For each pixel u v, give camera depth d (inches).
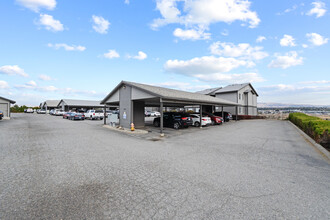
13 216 100.0
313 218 100.8
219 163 205.8
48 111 1953.7
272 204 115.6
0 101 1013.8
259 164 203.0
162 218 99.9
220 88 1352.1
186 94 625.6
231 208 110.5
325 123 345.7
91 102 1784.0
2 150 261.9
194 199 121.8
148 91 455.2
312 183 150.2
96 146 296.4
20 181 150.2
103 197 124.1
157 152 258.8
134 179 156.9
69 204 114.3
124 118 577.9
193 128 590.9
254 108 1411.2
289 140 366.6
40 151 257.8
